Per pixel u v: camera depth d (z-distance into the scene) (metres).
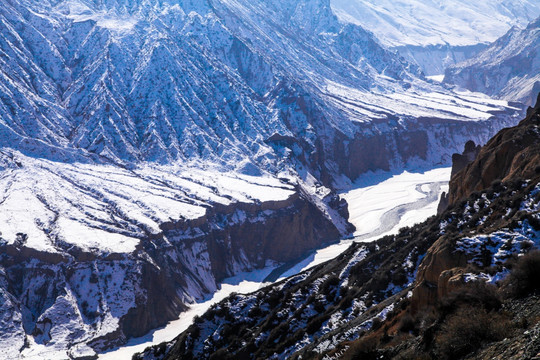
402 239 65.31
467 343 22.23
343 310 56.00
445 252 35.25
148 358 70.12
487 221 49.75
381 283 56.25
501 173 66.00
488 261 33.75
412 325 31.22
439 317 26.08
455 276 30.48
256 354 56.56
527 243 33.78
